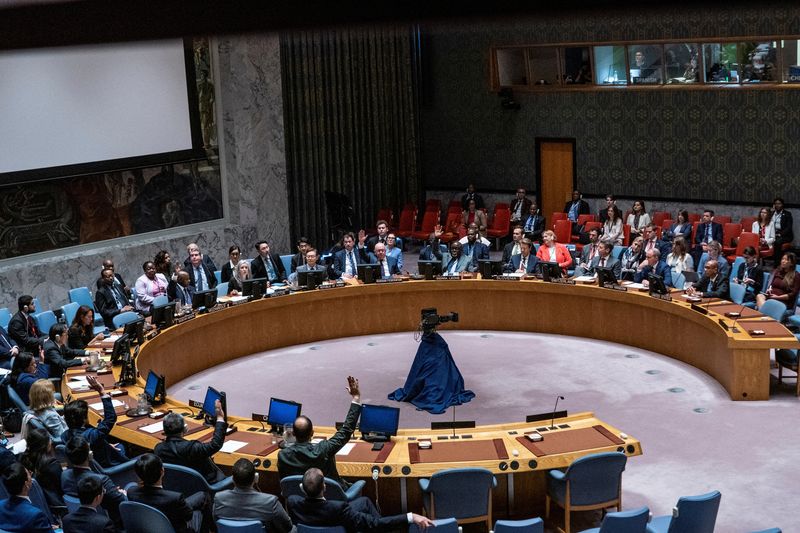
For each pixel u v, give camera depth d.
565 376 12.51
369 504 6.86
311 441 8.12
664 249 16.47
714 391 11.62
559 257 15.49
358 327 15.05
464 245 15.93
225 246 19.11
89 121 16.53
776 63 18.23
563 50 20.77
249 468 6.45
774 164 18.72
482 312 15.03
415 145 23.11
